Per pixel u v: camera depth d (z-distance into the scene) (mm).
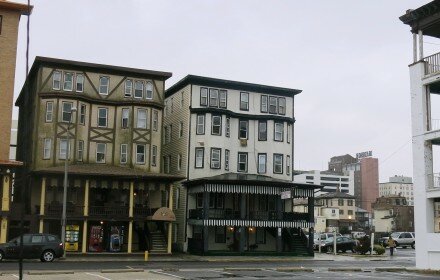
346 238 58781
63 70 49125
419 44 38344
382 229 134625
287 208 56031
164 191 52844
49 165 46844
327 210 123750
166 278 25984
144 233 48406
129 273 28578
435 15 37000
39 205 45562
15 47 46500
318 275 29328
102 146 49844
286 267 35281
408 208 135750
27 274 26141
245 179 49469
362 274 30797
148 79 52281
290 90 57938
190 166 52500
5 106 45438
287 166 56844
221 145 53562
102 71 50688
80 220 45375
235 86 55688
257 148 55781
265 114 56625
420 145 37281
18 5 46406
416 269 34406
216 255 47781
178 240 52500
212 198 52719
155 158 51188
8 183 42312
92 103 50000
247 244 52906
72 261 37500
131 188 46344
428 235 35719
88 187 45094
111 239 47156
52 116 47594
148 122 51125
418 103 37812
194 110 53250
